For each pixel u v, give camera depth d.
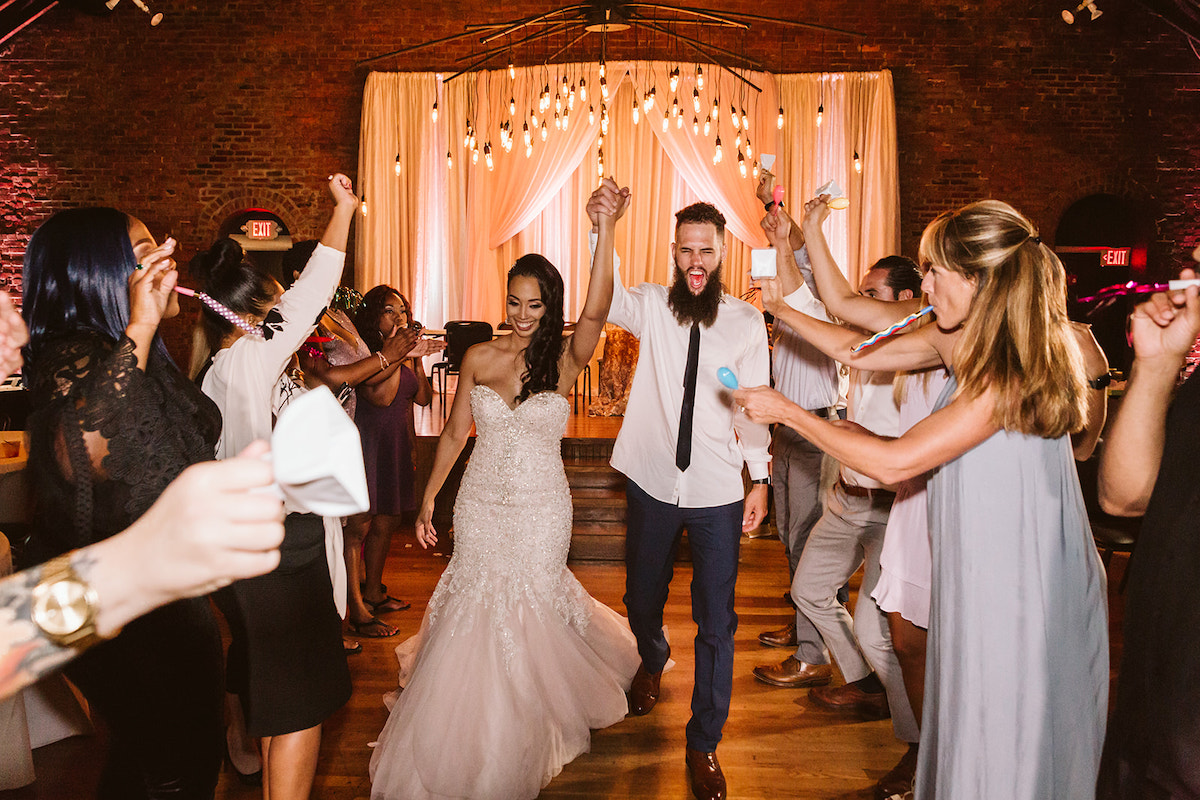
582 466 5.76
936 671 1.63
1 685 0.52
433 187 10.02
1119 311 9.78
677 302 2.59
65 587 0.51
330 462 0.47
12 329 0.83
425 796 2.34
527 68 9.86
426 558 5.06
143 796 1.48
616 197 2.56
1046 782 1.52
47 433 1.32
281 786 1.93
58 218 1.44
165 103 9.74
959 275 1.57
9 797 2.39
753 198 9.89
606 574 4.84
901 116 9.68
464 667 2.42
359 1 9.75
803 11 9.63
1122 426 1.34
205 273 2.03
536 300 2.53
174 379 1.48
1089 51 9.41
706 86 9.78
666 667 3.42
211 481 0.49
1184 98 9.34
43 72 9.69
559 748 2.57
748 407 1.57
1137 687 1.10
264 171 9.83
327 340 3.36
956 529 1.57
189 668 1.46
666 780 2.57
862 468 1.52
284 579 1.89
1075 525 1.56
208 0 9.72
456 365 8.54
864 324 2.33
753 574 4.82
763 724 2.97
